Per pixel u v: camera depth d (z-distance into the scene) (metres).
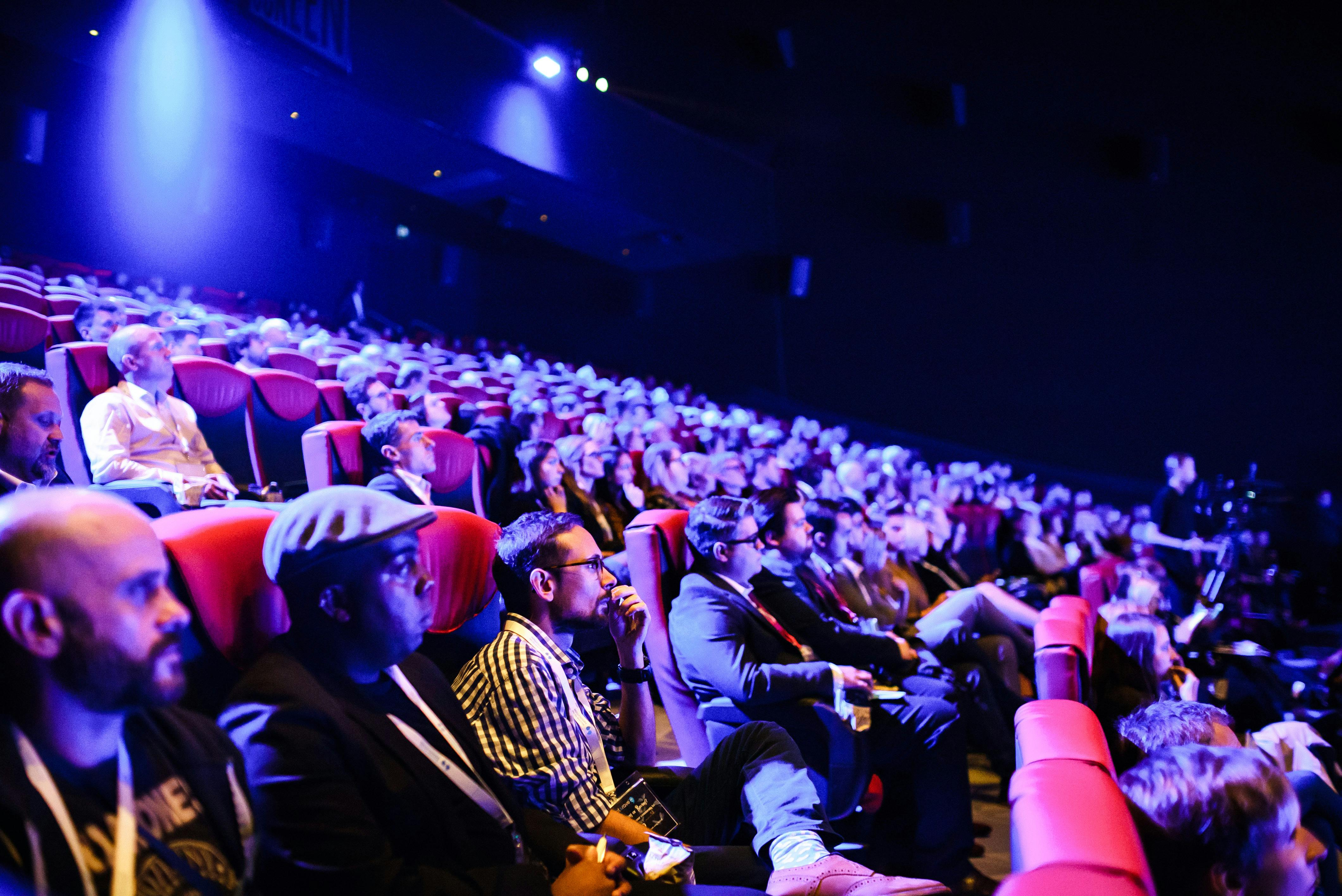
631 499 4.66
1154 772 1.09
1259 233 10.27
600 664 3.26
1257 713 3.42
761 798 1.71
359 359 5.38
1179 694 3.11
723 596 2.40
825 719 2.24
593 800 1.59
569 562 1.70
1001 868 2.46
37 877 0.77
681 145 11.57
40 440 2.08
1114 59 10.80
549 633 1.72
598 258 13.27
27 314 3.92
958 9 11.43
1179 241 10.61
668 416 6.93
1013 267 11.40
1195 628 3.81
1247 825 1.02
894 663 2.75
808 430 8.40
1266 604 6.32
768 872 1.67
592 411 6.99
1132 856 0.76
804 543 2.90
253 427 3.90
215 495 3.02
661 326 13.71
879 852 2.51
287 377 4.10
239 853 0.93
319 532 1.17
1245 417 10.34
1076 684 2.00
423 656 1.42
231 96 8.33
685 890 1.43
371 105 8.52
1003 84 11.34
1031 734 1.18
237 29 7.28
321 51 7.87
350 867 1.07
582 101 10.45
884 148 11.95
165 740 0.93
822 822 1.69
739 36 12.12
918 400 11.95
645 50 11.69
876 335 12.16
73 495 0.84
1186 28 10.48
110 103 10.04
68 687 0.81
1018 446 11.41
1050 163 11.16
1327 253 9.97
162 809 0.88
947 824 2.39
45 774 0.80
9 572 0.79
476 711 1.59
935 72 11.59
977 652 3.27
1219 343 10.45
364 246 13.31
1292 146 10.10
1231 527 7.52
